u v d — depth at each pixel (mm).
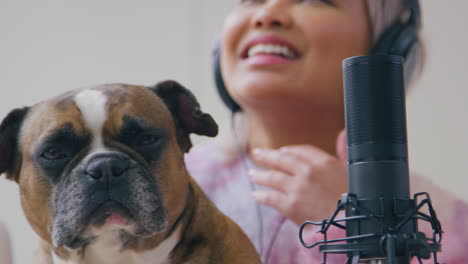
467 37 2584
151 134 1214
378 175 856
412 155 2609
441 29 2617
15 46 2715
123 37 2869
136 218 1136
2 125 1248
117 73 2834
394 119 870
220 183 1845
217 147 1988
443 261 1434
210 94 2963
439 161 2582
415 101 2629
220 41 1928
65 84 2744
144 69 2867
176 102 1330
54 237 1144
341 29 1616
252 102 1687
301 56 1632
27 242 2463
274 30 1638
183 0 2938
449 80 2598
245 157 1902
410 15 1749
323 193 1511
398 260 802
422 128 2617
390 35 1710
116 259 1244
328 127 1765
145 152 1206
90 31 2822
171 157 1244
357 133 881
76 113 1186
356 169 877
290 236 1627
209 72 2941
